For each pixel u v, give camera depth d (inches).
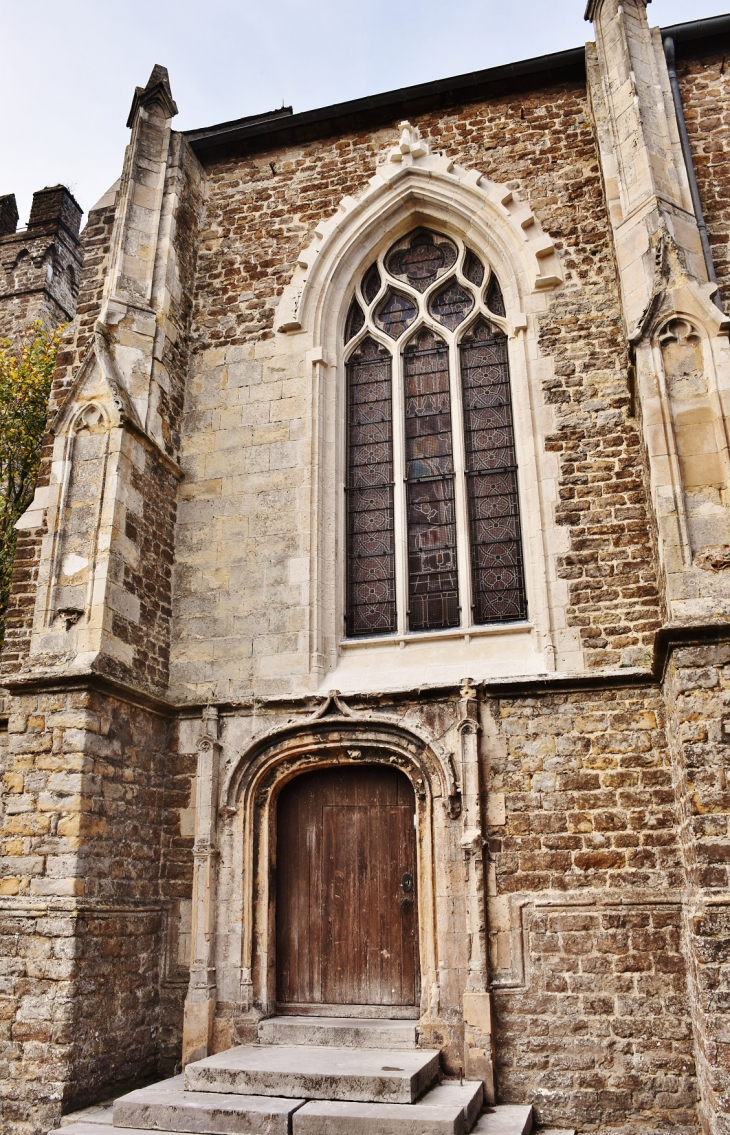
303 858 360.5
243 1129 256.7
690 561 289.6
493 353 407.2
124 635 355.6
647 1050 296.8
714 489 296.5
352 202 438.0
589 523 359.3
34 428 613.6
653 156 364.2
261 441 411.8
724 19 405.4
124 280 415.5
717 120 401.1
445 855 330.3
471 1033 304.5
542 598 354.6
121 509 363.6
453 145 437.7
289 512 396.8
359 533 400.5
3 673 378.0
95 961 310.7
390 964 341.1
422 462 401.4
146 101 455.8
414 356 418.6
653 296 322.0
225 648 384.5
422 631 377.1
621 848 318.0
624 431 368.2
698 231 361.7
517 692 342.0
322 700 360.8
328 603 384.5
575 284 396.2
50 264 756.0
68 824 313.3
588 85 415.8
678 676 278.5
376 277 441.4
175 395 421.7
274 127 458.0
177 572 402.0
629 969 305.4
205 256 457.1
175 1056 337.4
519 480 380.8
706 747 270.4
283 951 352.2
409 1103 265.9
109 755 335.6
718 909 257.3
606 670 335.9
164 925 353.7
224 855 353.7
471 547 382.0
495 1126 270.4
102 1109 295.0
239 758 361.4
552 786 329.4
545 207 413.4
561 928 313.9
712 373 308.2
